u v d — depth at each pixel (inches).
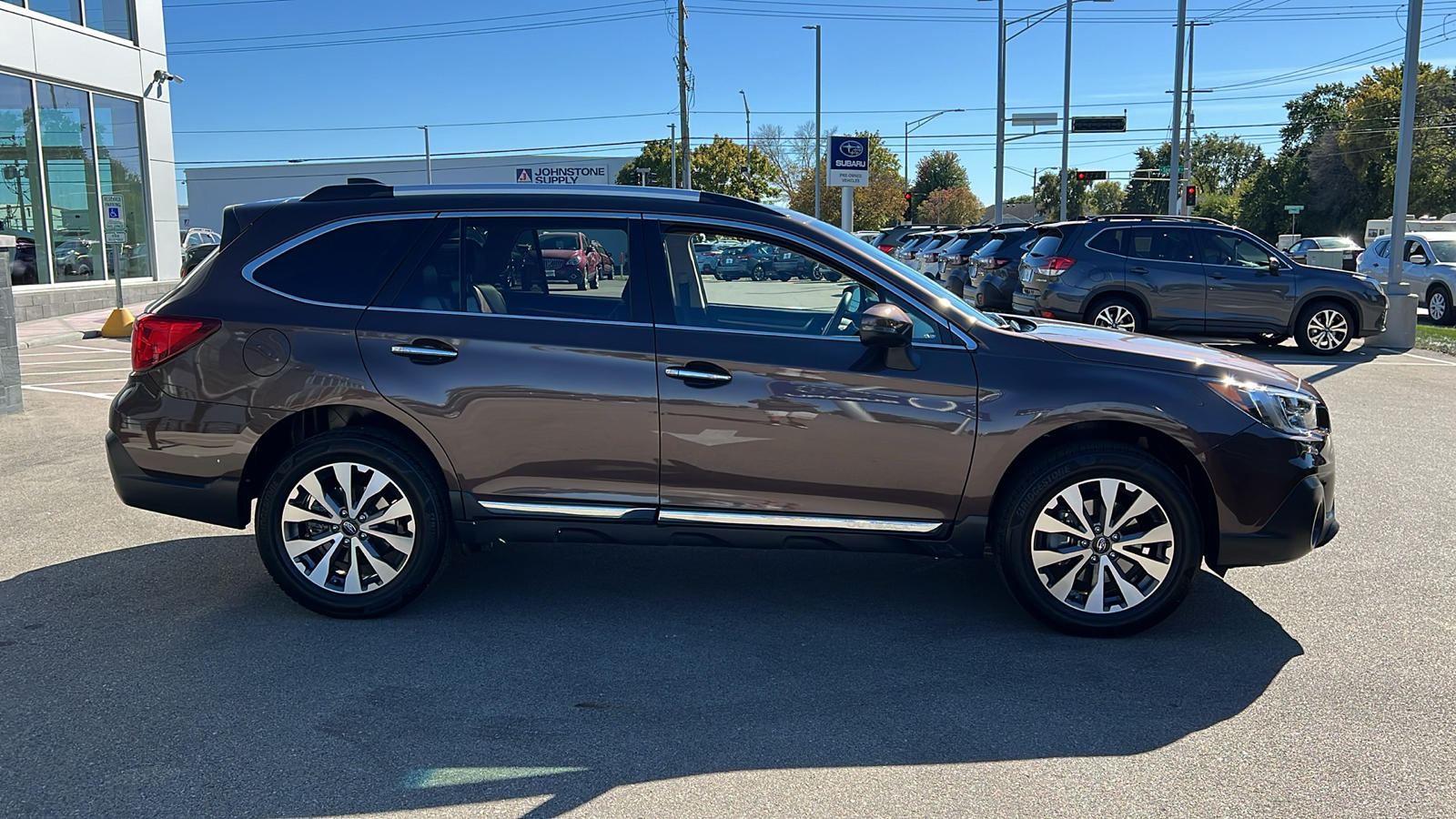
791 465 168.9
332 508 173.2
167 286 855.7
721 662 160.7
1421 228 1136.2
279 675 154.3
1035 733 137.8
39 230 707.4
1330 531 174.9
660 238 173.2
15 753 130.6
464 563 209.0
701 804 119.7
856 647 167.2
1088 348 170.4
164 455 175.8
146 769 126.8
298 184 2979.8
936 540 171.8
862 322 162.6
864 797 121.3
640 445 169.8
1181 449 170.6
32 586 192.5
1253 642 169.0
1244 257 550.3
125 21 800.9
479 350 170.1
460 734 136.6
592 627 175.2
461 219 175.6
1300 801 120.5
